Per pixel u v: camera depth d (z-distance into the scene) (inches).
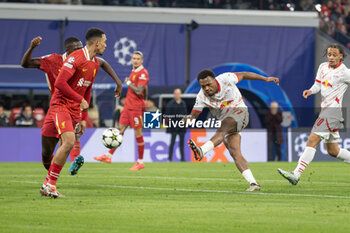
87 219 753.6
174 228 693.3
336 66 1222.3
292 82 2568.9
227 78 1067.9
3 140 2281.0
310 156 1227.2
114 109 2369.6
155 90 2481.5
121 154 2288.4
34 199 954.7
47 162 1119.0
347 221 749.3
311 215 799.1
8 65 2379.4
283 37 2576.3
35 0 2628.0
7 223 721.0
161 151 2297.0
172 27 2504.9
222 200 960.9
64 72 952.9
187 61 2517.2
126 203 914.1
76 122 1010.7
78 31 2428.6
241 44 2551.7
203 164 2101.4
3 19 2381.9
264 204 912.9
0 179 1392.7
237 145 1122.0
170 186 1218.0
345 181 1379.2
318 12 2829.7
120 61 2447.1
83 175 1544.0
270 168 1884.8
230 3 2819.9
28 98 2375.7
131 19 2469.2
